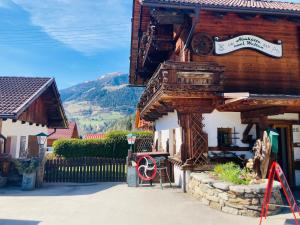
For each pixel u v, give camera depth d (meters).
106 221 6.27
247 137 10.23
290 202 5.61
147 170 12.24
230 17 10.80
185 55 10.43
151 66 16.12
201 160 9.74
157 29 12.69
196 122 9.88
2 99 13.55
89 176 13.52
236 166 9.29
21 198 9.05
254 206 6.75
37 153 17.20
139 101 17.41
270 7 10.60
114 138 23.06
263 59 10.80
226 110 10.06
